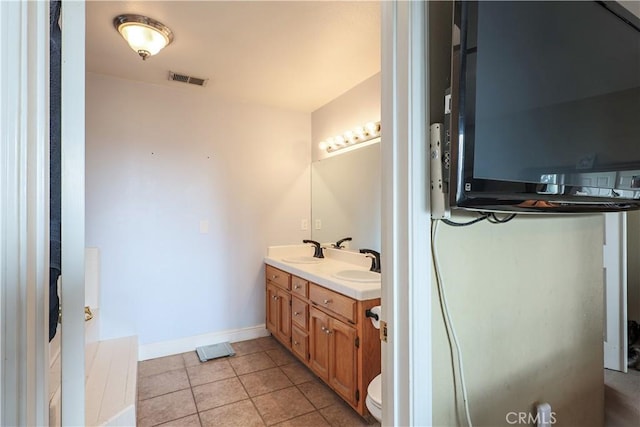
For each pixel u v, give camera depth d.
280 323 2.97
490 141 0.76
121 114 2.70
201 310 3.03
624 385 1.56
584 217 1.37
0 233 0.46
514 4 0.81
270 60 2.37
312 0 1.71
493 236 1.00
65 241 0.58
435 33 0.85
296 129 3.49
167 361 2.75
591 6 0.98
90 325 2.36
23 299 0.49
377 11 1.80
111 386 1.90
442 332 0.85
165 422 1.95
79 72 0.59
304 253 3.47
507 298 1.04
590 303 1.39
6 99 0.47
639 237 2.01
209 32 2.01
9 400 0.47
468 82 0.73
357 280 2.19
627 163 1.09
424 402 0.79
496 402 1.00
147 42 1.95
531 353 1.12
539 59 0.86
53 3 0.63
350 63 2.42
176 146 2.91
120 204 2.71
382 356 0.89
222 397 2.21
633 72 1.11
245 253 3.23
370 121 2.69
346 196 3.03
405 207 0.80
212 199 3.07
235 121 3.17
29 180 0.50
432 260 0.83
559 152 0.90
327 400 2.18
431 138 0.81
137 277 2.77
